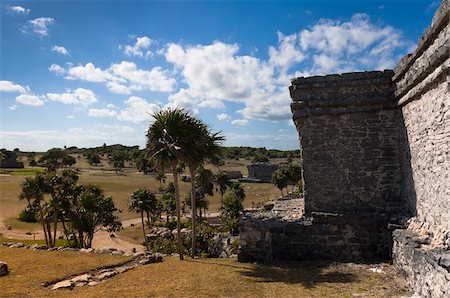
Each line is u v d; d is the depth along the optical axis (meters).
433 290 6.98
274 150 162.25
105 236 43.81
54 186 35.34
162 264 12.55
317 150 12.88
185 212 62.09
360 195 12.43
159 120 13.58
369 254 11.66
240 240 12.85
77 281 10.00
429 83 8.41
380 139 12.31
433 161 8.77
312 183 12.91
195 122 14.30
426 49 8.55
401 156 11.85
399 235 9.77
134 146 188.00
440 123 8.20
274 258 12.48
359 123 12.50
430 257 7.10
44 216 34.34
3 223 46.59
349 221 11.77
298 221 12.60
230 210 44.22
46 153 136.00
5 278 10.12
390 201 12.16
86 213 34.66
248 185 86.38
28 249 14.75
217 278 10.37
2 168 106.12
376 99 12.12
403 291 8.48
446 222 8.02
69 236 40.69
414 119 10.20
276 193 74.75
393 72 12.05
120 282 9.98
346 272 10.47
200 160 14.81
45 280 9.93
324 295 8.48
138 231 47.44
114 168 128.75
